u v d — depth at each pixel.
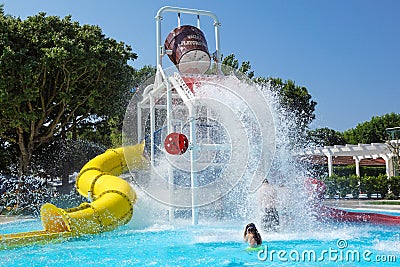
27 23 18.25
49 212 8.31
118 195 9.16
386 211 13.34
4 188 20.28
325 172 27.39
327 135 45.47
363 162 32.22
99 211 8.52
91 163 11.32
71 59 17.84
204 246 6.82
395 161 27.05
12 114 17.53
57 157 22.84
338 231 8.33
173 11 11.23
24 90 17.12
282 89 32.31
